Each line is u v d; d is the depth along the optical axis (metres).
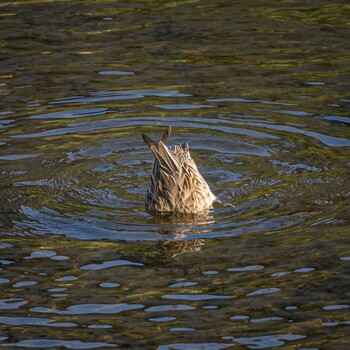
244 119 51.34
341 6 67.94
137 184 45.34
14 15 67.50
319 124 50.41
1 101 53.78
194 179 43.03
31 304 34.47
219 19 65.88
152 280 35.94
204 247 38.50
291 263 36.72
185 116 51.94
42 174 45.91
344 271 35.91
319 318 32.94
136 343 31.89
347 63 58.38
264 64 58.50
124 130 50.66
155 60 59.34
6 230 40.22
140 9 68.12
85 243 39.09
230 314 33.44
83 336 32.31
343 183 43.78
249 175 45.50
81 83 56.22
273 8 68.00
